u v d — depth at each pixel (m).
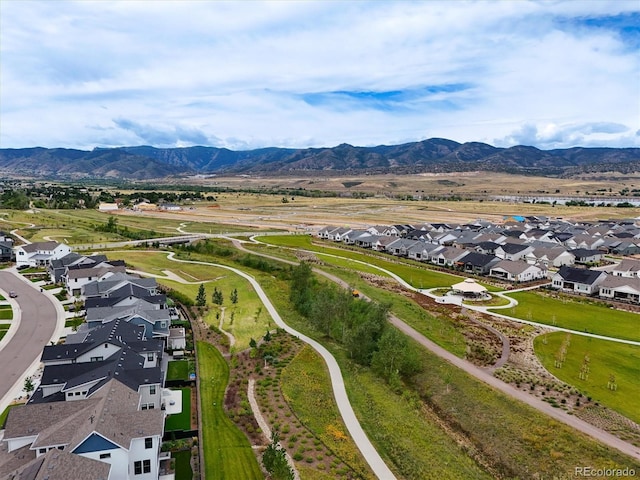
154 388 57.94
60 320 89.19
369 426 56.19
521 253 151.50
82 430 43.19
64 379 57.72
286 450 50.19
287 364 72.06
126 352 64.88
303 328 88.50
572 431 51.41
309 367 71.44
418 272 134.75
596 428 52.31
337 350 78.88
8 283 116.25
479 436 54.62
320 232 196.88
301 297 100.50
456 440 54.62
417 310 94.56
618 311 96.88
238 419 56.59
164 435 52.62
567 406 57.16
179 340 78.12
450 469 48.41
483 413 57.69
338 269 131.38
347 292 95.81
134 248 161.88
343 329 82.56
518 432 53.09
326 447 51.19
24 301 101.12
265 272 132.75
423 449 51.72
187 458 49.03
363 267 138.62
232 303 102.50
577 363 70.00
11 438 44.00
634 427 52.66
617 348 75.88
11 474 39.22
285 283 119.81
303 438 52.75
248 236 190.38
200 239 176.38
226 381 66.94
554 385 62.56
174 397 61.91
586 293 111.50
